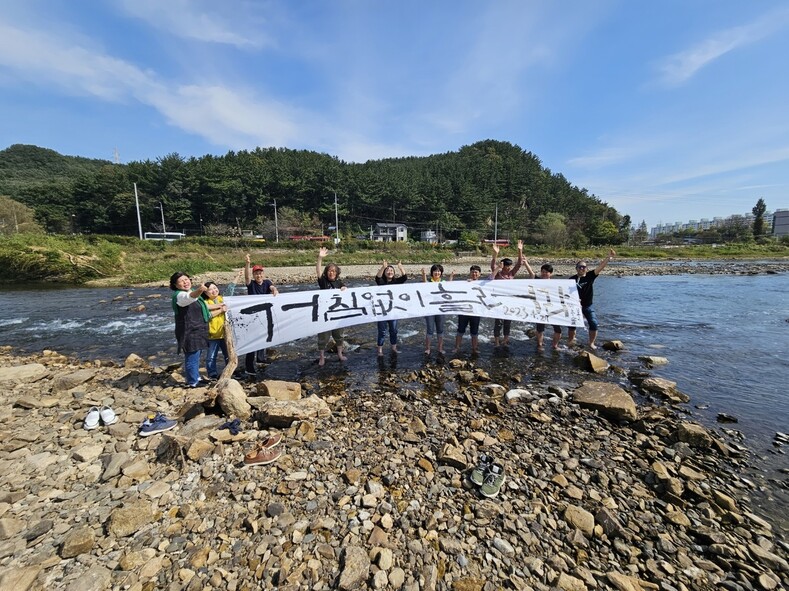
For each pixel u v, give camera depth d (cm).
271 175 8419
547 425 522
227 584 262
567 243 7788
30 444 446
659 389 643
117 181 7300
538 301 850
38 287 2453
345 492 367
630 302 1645
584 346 934
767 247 6625
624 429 518
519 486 387
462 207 9225
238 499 353
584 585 273
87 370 708
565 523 337
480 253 6556
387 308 784
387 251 6016
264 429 493
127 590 255
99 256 2866
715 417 564
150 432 465
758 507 370
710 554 310
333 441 466
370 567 279
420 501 359
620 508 361
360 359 836
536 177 12325
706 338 1018
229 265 3831
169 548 294
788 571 291
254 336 702
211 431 459
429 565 285
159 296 1984
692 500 378
